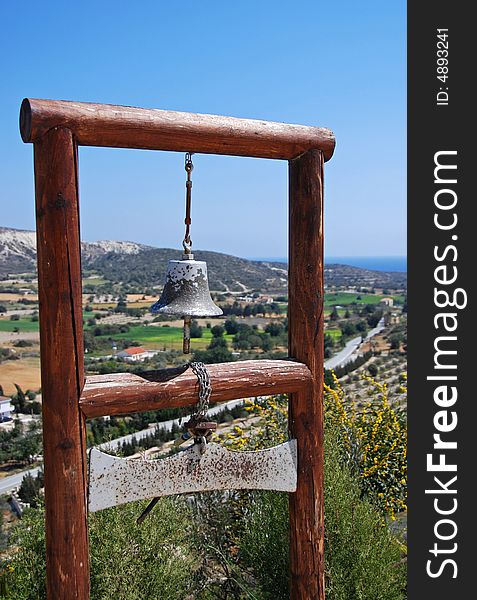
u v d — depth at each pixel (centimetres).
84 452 292
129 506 554
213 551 617
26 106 279
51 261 280
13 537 568
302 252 338
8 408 3853
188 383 310
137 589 525
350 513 512
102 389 291
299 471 343
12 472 2825
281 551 510
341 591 477
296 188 339
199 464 318
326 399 691
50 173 278
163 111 303
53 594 289
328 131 336
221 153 320
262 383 326
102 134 289
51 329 281
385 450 666
